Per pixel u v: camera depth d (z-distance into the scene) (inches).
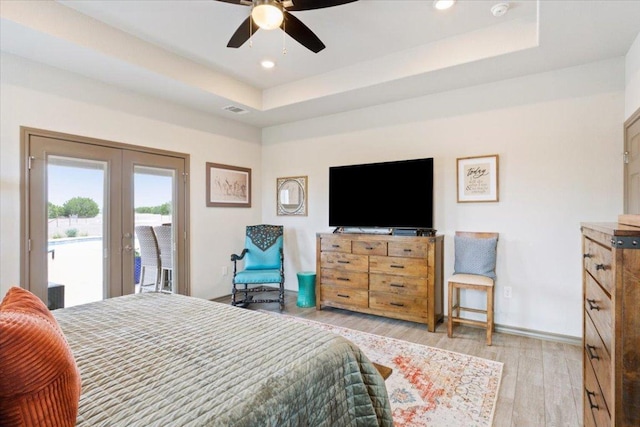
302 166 190.4
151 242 149.3
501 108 132.2
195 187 168.2
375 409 53.2
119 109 137.3
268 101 168.7
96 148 130.2
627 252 40.0
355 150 170.4
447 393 85.5
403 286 138.1
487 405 80.3
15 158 109.7
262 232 181.8
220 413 35.2
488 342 117.3
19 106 110.5
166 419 33.9
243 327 61.4
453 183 142.9
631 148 104.5
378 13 103.7
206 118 173.6
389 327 136.5
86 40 104.8
